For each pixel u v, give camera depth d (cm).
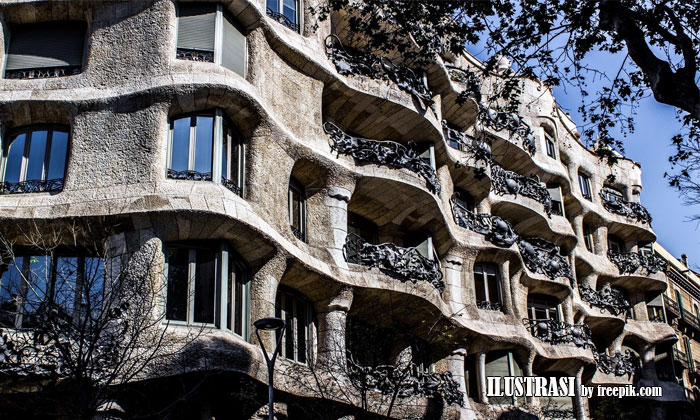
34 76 2081
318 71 2391
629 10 1478
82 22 2138
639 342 4022
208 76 1983
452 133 3006
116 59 2044
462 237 2852
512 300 3056
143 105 1959
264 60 2200
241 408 1892
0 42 2080
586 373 3466
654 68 1385
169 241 1853
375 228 2709
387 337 2514
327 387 2073
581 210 3916
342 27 2644
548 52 1725
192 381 1741
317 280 2153
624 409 3628
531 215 3322
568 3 1642
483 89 3312
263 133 2078
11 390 1585
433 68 2886
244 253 1952
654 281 4116
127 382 1546
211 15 2105
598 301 3722
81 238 1842
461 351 2706
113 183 1884
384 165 2469
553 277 3284
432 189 2600
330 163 2317
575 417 3247
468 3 1744
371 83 2566
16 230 1828
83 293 1709
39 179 1958
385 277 2347
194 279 1838
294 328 2145
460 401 2527
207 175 1928
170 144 1952
